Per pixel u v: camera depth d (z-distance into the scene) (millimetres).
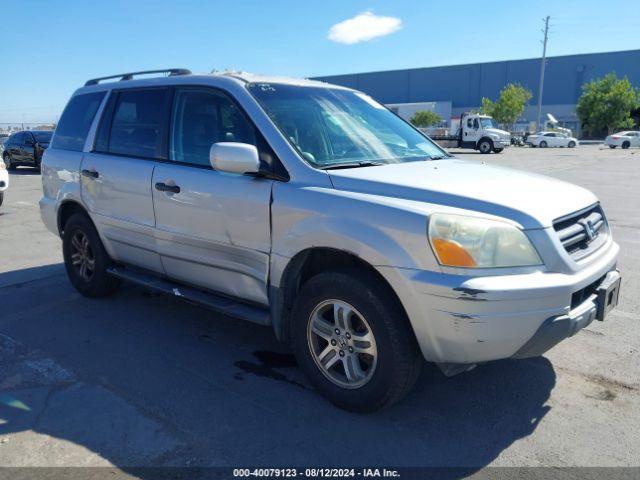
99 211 4797
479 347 2738
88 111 5141
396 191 3104
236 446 2926
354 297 3043
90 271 5328
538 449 2891
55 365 3922
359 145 3881
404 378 2996
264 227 3453
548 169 20281
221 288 3918
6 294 5555
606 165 22438
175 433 3051
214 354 4098
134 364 3932
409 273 2807
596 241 3342
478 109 72000
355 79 85062
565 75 71312
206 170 3859
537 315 2742
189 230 3959
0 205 10953
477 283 2676
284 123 3658
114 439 2998
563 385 3564
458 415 3223
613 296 3277
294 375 3752
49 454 2867
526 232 2836
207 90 4016
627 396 3418
